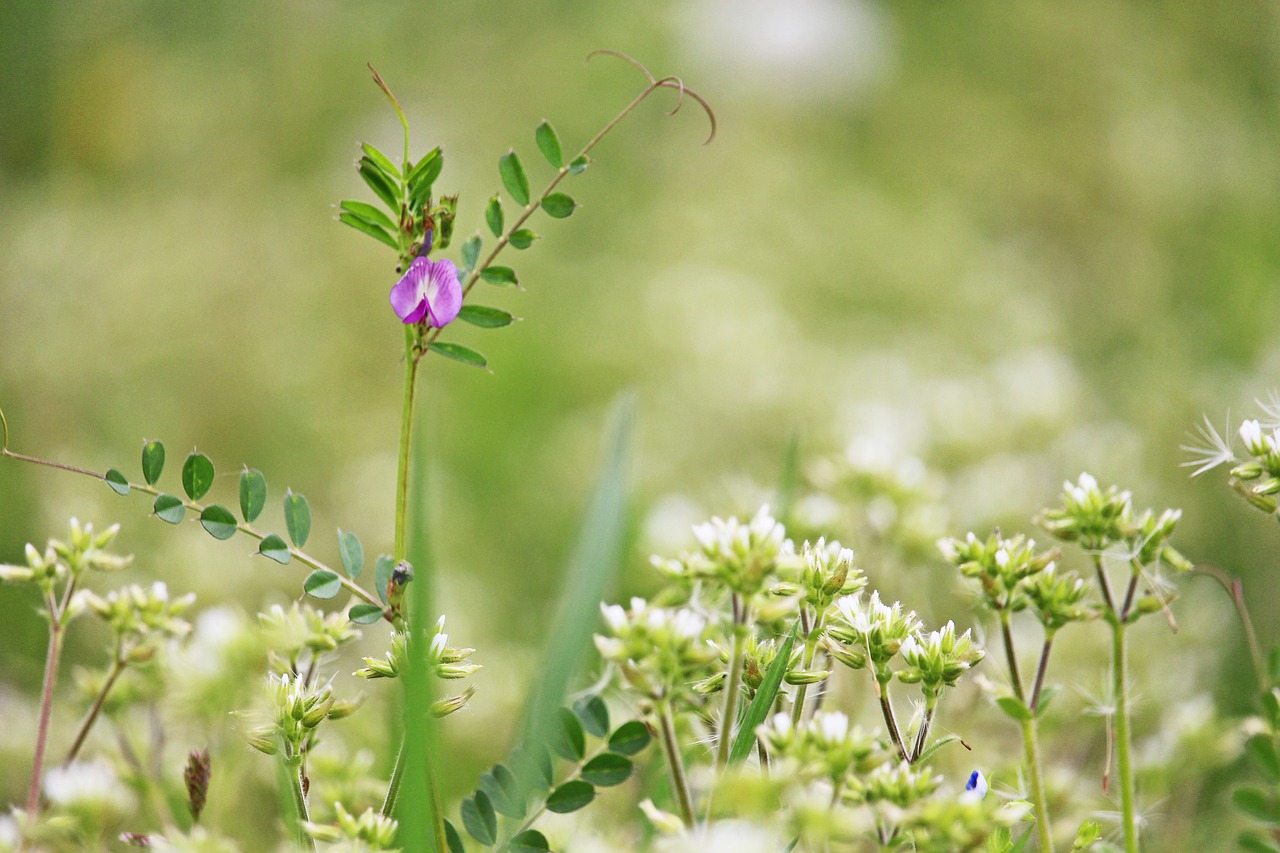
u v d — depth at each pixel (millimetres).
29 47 2756
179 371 2035
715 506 1340
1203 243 2477
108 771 924
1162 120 2811
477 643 1407
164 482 1734
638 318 2336
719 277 2471
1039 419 1601
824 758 844
